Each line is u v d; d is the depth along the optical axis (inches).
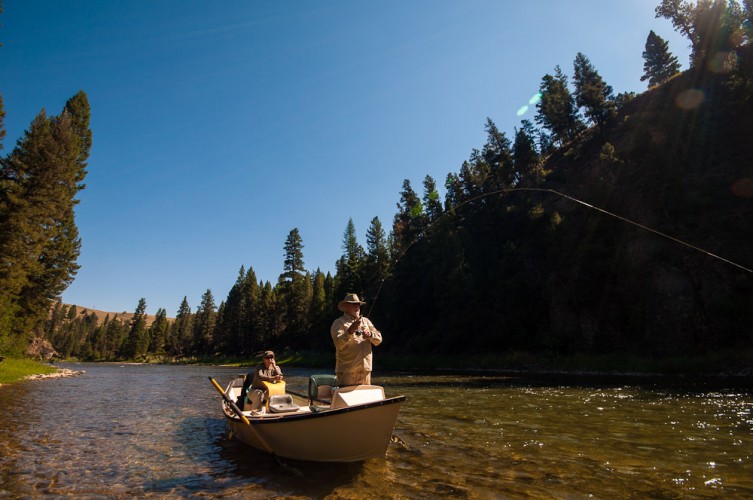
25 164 1288.1
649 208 1460.4
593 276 1475.1
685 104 1736.0
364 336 264.4
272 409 289.9
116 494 201.8
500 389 697.6
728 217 1301.7
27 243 1191.6
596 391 634.2
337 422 226.2
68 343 5900.6
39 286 1496.1
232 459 264.2
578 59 2760.8
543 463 239.5
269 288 3794.3
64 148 1524.4
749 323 1083.3
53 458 269.6
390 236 2736.2
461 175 2642.7
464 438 307.1
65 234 1691.7
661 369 1030.4
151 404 555.2
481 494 189.6
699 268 1243.8
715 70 1765.5
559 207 2185.0
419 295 2258.9
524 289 1720.0
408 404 506.6
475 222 2284.7
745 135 1477.6
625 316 1338.6
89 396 650.8
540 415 411.2
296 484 209.5
